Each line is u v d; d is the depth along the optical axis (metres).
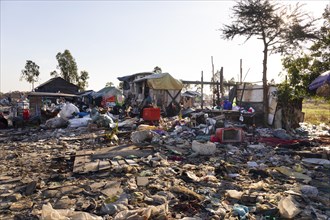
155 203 4.80
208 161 7.86
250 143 10.46
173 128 13.26
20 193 5.38
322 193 5.36
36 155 8.84
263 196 5.10
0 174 6.71
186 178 6.14
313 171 6.89
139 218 3.96
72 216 4.04
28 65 75.25
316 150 8.91
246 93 18.66
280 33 16.19
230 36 17.73
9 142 11.59
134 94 24.44
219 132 10.41
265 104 15.52
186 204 4.64
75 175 6.52
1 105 40.41
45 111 18.88
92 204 4.71
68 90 46.62
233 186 5.71
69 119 16.86
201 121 13.91
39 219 4.17
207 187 5.66
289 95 14.61
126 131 12.52
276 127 14.77
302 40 16.34
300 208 4.61
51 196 5.18
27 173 6.77
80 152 8.76
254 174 6.59
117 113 22.41
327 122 17.59
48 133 13.75
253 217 4.28
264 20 16.17
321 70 15.03
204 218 4.27
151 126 12.98
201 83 20.20
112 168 6.91
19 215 4.37
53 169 7.12
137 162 7.55
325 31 16.30
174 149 8.98
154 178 6.14
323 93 9.89
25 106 27.12
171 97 19.98
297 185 5.75
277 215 4.32
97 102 28.53
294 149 9.43
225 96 23.84
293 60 15.99
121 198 4.98
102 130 13.79
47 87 45.25
